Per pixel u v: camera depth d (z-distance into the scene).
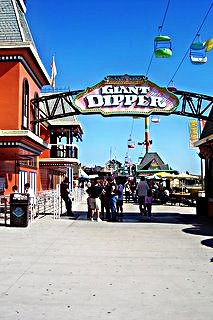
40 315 5.11
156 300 5.80
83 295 6.00
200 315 5.18
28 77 18.23
